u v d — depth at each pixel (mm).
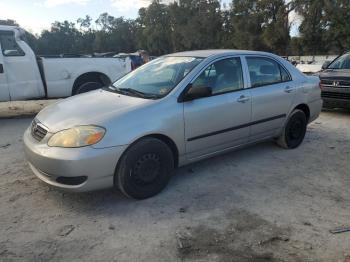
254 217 3574
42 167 3580
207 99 4297
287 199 3975
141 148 3721
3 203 3844
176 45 68688
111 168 3582
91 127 3533
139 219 3535
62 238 3213
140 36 80625
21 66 7570
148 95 4156
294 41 48531
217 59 4551
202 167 4875
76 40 94938
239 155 5375
